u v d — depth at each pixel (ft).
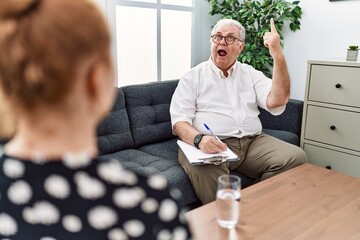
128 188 1.41
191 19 9.66
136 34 8.55
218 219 3.45
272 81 6.38
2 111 1.36
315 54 8.61
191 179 5.62
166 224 1.46
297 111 7.59
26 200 1.42
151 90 7.40
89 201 1.37
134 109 7.11
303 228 3.40
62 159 1.36
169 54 9.43
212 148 5.44
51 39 1.24
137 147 7.15
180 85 6.88
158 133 7.39
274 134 7.54
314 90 7.10
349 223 3.49
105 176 1.38
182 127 6.19
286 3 8.61
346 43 7.96
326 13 8.18
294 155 6.06
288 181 4.54
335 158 7.07
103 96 1.42
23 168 1.40
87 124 1.42
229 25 6.61
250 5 8.75
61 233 1.43
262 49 8.87
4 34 1.26
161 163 6.06
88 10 1.30
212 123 6.55
